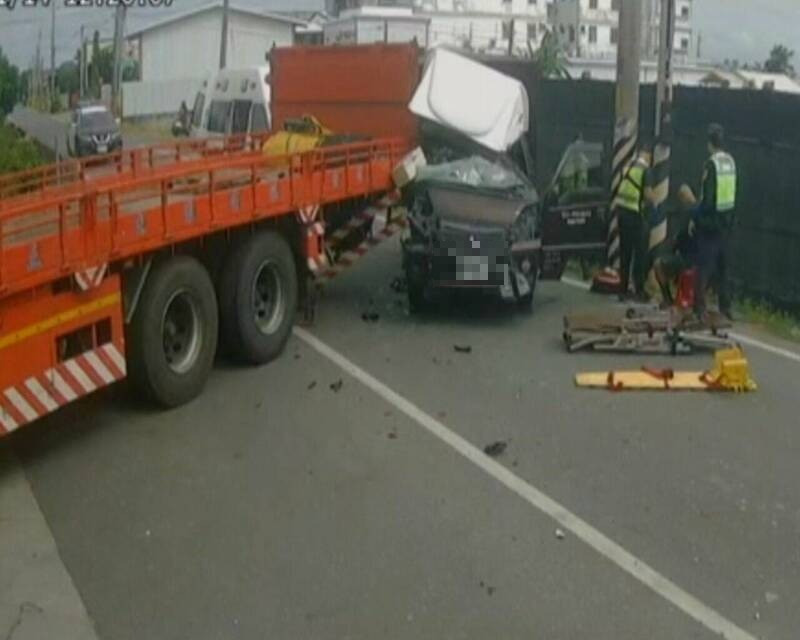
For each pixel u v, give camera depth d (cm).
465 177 1121
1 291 609
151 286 771
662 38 1195
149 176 786
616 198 1239
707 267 1077
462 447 725
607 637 486
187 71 6531
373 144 1098
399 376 894
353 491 652
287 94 1552
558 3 7244
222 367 920
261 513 621
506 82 1280
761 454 715
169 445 732
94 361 715
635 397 841
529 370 914
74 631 493
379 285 1266
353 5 6638
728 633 490
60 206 659
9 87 5606
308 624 498
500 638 484
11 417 641
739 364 859
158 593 529
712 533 594
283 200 930
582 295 1235
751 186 1189
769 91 1161
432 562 559
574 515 616
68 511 626
